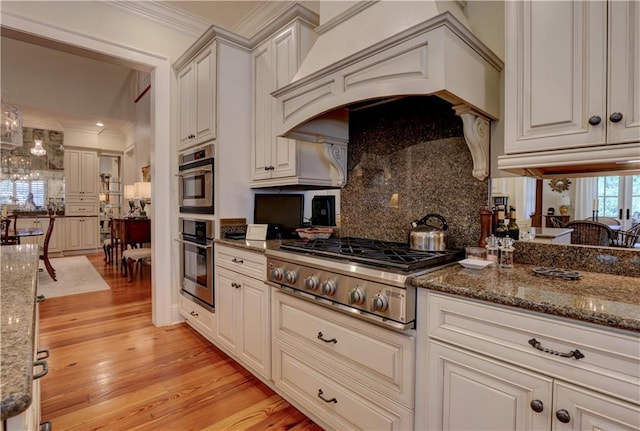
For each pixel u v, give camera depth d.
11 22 2.37
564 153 1.18
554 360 0.93
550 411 0.94
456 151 1.78
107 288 4.53
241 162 2.71
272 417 1.83
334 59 1.73
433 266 1.44
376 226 2.19
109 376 2.24
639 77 1.03
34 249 1.93
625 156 1.06
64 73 5.76
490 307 1.06
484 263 1.39
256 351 2.11
